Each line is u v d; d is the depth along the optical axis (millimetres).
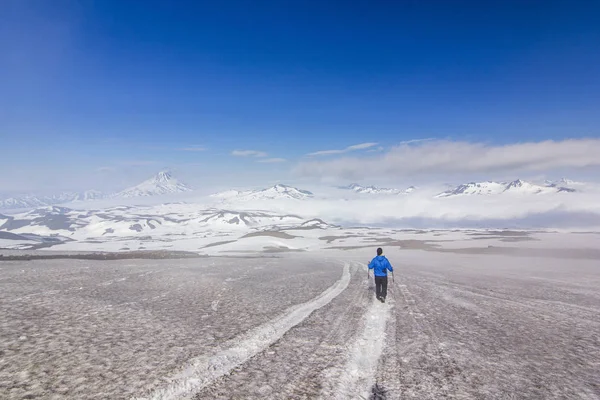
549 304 16609
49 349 8469
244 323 11523
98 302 14844
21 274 24812
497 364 8070
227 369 7402
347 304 15516
